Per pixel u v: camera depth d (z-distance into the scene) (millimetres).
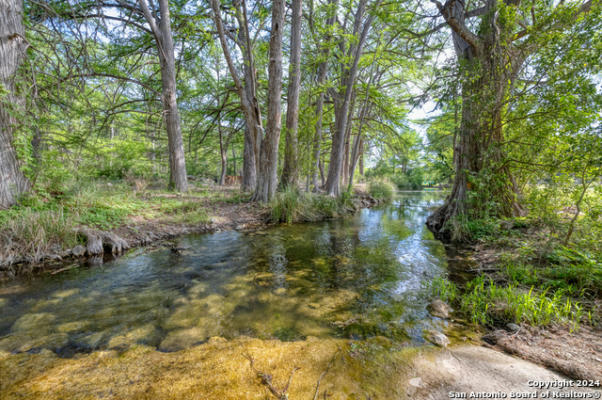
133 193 8289
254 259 4387
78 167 8664
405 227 7445
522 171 5531
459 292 3049
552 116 4371
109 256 4383
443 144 10406
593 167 3719
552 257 3221
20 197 4719
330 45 10320
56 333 2252
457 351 1985
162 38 9688
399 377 1706
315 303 2840
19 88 4832
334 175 12398
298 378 1693
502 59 5195
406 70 14023
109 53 10180
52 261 3980
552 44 4301
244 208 8352
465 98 5625
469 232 5445
